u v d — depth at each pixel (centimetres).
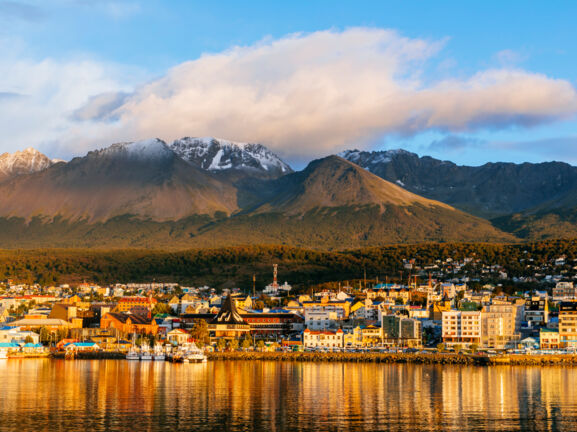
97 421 19875
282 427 19412
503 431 19212
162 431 18750
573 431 19250
